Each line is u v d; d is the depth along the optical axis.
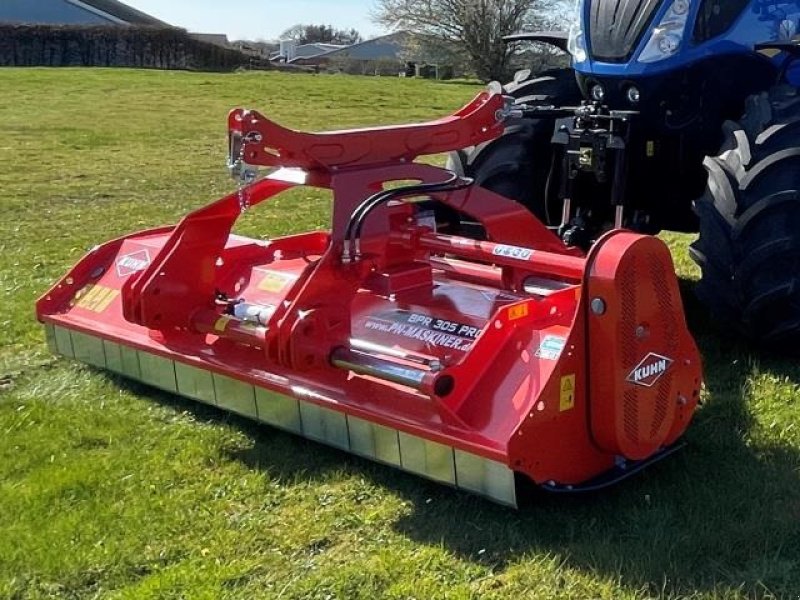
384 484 3.84
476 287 4.51
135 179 11.98
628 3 4.98
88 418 4.53
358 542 3.47
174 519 3.63
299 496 3.79
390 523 3.58
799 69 5.46
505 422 3.43
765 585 3.12
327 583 3.22
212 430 4.37
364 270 4.02
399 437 3.65
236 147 3.94
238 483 3.90
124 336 4.69
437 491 3.77
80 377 5.03
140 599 3.15
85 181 11.78
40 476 3.96
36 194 10.77
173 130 17.41
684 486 3.71
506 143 5.52
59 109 20.41
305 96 24.66
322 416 3.95
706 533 3.38
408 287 4.39
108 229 8.79
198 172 12.64
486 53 36.84
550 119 5.55
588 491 3.57
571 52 5.34
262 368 4.17
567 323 3.64
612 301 3.38
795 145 4.52
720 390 4.61
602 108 4.97
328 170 4.11
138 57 41.78
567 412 3.45
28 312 6.14
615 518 3.53
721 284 4.66
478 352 3.54
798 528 3.41
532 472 3.38
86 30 40.47
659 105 5.05
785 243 4.45
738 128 4.77
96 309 4.96
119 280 5.00
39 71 29.89
